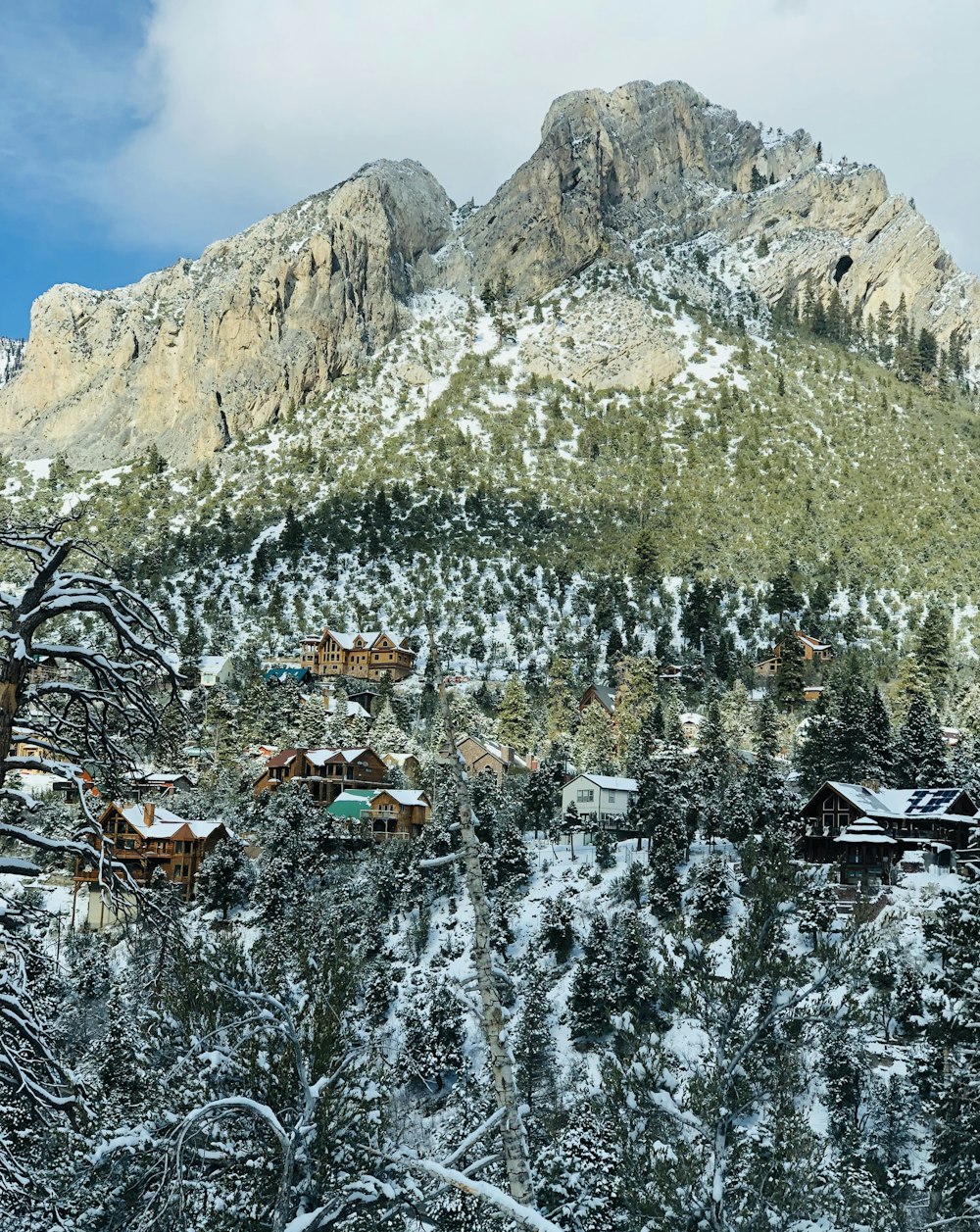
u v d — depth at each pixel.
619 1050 30.11
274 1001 16.17
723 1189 21.34
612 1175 26.89
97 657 13.48
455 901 84.69
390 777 129.88
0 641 13.19
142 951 14.38
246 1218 15.19
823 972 23.88
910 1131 38.91
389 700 165.75
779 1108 23.14
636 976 57.59
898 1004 44.72
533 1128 31.95
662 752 122.56
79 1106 12.52
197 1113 13.66
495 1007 11.40
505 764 130.12
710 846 89.81
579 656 193.75
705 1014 23.72
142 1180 14.09
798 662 167.25
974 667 191.00
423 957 74.62
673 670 180.88
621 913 71.00
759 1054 23.97
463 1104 24.59
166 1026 16.70
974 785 98.56
